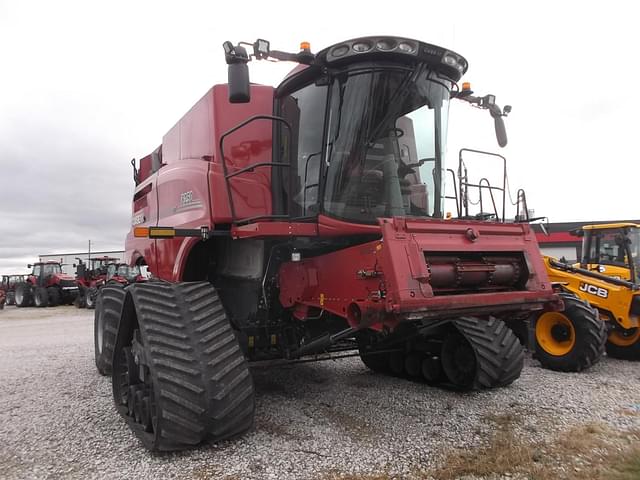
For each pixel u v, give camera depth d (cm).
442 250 342
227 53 355
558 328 631
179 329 356
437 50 382
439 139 412
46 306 2167
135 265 740
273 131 454
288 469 320
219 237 473
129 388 415
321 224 379
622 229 835
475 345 474
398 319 317
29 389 546
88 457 347
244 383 352
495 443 360
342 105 383
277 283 441
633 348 709
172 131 598
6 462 345
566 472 314
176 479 309
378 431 389
